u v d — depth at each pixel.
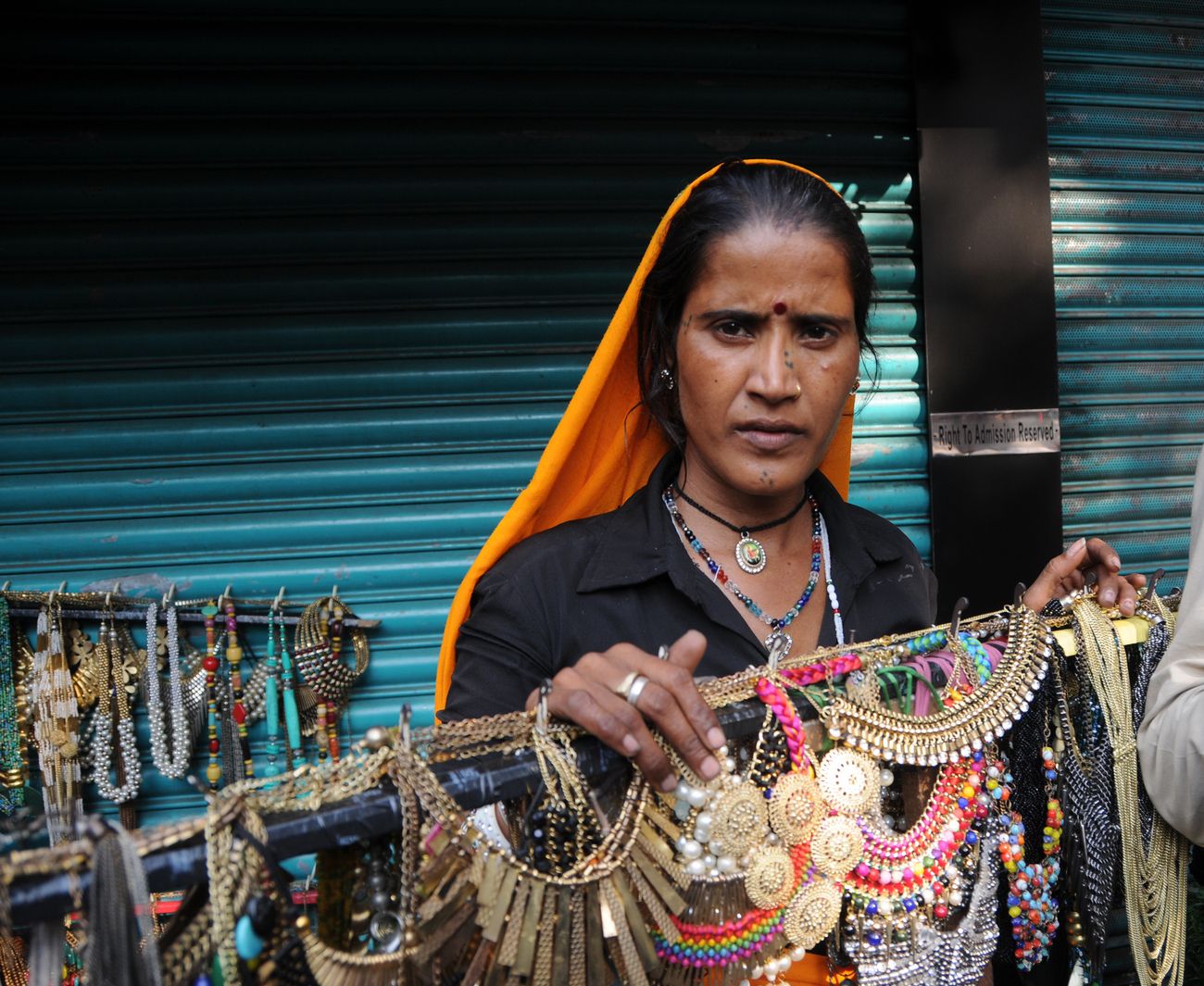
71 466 2.19
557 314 2.32
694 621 1.12
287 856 0.74
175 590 2.17
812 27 2.35
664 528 1.16
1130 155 2.61
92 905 0.64
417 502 2.31
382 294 2.25
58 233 2.13
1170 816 1.11
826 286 1.02
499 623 1.11
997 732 1.01
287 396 2.25
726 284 1.01
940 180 2.40
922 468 2.48
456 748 0.83
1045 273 2.45
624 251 2.33
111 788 2.10
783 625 1.14
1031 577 2.47
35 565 2.18
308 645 2.17
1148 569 2.68
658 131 2.31
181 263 2.18
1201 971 2.21
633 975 0.82
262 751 2.24
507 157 2.26
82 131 2.12
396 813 0.78
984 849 1.03
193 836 0.72
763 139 2.37
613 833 0.84
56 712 2.04
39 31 2.07
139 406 2.20
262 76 2.15
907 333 2.48
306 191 2.19
